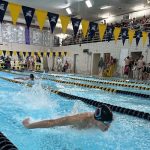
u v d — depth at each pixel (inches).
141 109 178.2
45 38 793.6
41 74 515.8
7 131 119.0
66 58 736.3
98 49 592.7
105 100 212.1
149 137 115.0
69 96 216.8
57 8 637.3
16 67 673.0
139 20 531.5
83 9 630.5
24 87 266.7
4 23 706.2
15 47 735.7
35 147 99.2
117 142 105.2
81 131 98.3
